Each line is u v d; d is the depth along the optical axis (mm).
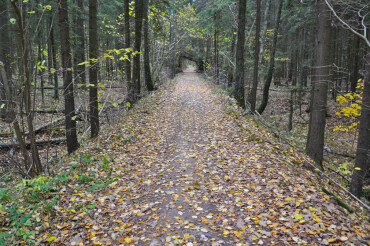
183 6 30422
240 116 12445
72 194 5324
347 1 3918
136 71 16141
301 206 4625
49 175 6203
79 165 6895
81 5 15805
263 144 8453
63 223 4387
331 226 4043
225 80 23969
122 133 10125
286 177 5848
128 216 4703
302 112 20422
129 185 5953
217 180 6066
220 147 8391
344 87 21656
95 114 10469
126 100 14984
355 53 15062
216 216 4617
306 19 16047
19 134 5926
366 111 6586
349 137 14211
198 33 30672
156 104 15656
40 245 3859
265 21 20234
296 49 22391
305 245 3635
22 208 4438
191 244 3832
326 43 7543
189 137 9695
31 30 5805
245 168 6578
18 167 6316
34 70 5746
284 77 36938
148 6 17781
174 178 6355
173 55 34812
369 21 8977
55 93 19312
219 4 21141
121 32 18359
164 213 4801
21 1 5238
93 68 9680
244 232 4066
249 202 4949
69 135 9062
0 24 11258
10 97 5652
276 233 3965
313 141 8336
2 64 5410
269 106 21812
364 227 4297
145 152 8281
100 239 4051
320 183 6465
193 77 38656
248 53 22078
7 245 3775
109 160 7438
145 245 3893
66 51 8320
